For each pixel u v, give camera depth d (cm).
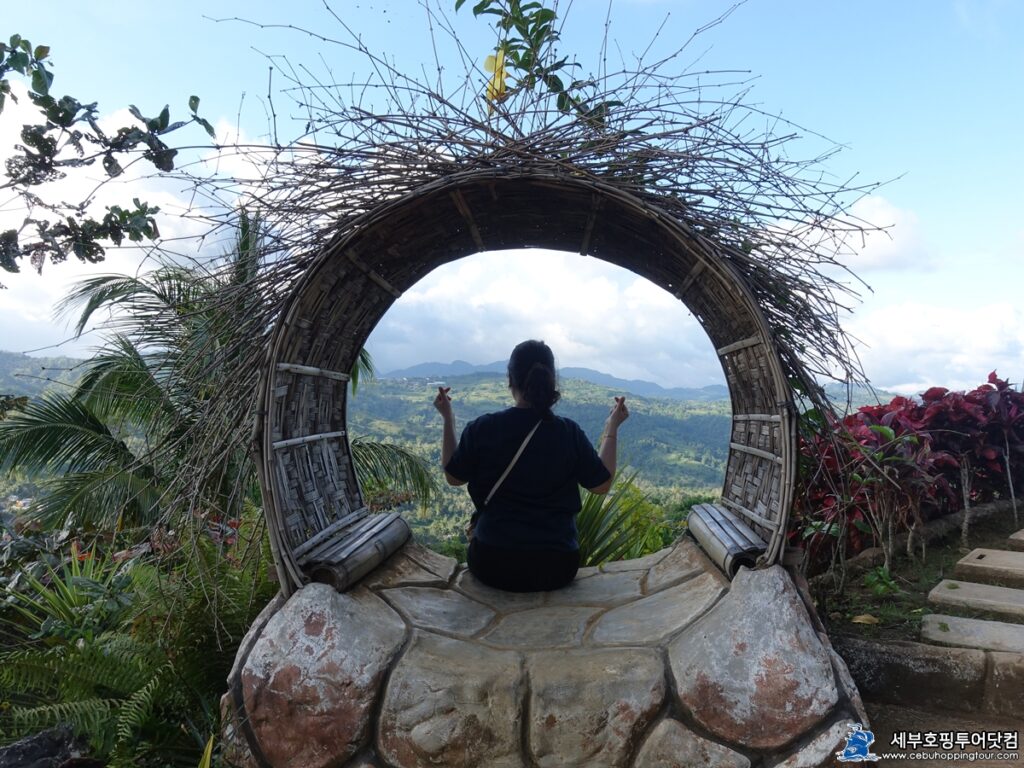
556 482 362
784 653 249
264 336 312
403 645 284
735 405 391
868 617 349
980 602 352
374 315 386
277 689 260
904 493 383
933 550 442
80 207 289
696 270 326
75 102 275
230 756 263
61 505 619
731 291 296
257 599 339
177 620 328
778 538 282
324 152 308
